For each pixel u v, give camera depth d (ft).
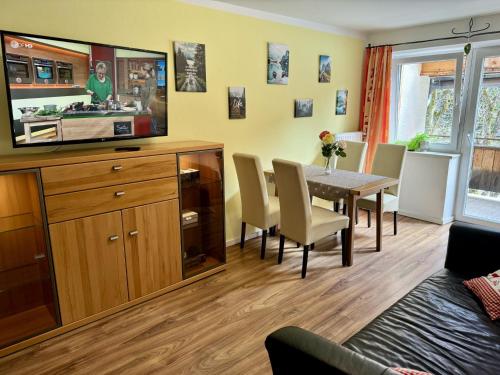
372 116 16.11
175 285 9.25
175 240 9.07
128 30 8.96
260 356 6.82
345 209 13.66
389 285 9.46
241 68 11.65
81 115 7.70
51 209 6.91
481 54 13.19
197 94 10.65
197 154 9.32
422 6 11.39
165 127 9.32
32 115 6.99
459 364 4.69
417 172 14.67
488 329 5.40
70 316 7.51
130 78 8.36
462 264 7.29
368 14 12.44
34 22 7.53
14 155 7.41
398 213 15.58
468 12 12.17
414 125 15.71
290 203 9.78
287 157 13.88
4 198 7.36
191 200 10.04
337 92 15.40
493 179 13.78
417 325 5.52
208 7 10.46
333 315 8.11
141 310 8.38
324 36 14.23
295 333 4.12
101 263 7.77
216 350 7.00
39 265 7.68
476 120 13.78
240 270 10.41
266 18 12.05
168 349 7.04
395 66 15.72
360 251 11.70
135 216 8.17
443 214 14.21
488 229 7.04
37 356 6.86
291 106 13.60
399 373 3.41
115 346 7.13
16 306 7.86
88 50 7.56
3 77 7.25
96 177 7.41
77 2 8.04
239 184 11.30
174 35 9.86
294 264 10.80
